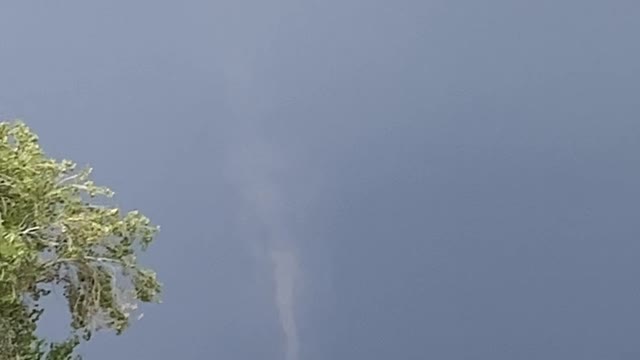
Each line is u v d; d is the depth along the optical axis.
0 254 17.14
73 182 19.91
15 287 18.34
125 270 20.64
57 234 19.64
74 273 20.38
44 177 19.27
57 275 20.23
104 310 20.56
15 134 19.62
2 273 17.14
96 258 20.27
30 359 19.86
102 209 20.17
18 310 19.61
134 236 20.50
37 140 19.73
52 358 20.27
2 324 19.42
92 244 19.78
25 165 18.81
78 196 19.89
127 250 20.45
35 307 20.27
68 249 19.39
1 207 18.50
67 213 19.67
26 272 18.91
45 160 19.47
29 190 18.72
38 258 19.17
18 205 18.70
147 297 20.88
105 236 19.61
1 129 19.45
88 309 20.33
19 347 19.84
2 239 17.19
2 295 17.86
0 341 19.58
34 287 19.81
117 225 20.23
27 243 18.72
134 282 20.75
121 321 20.67
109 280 20.56
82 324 20.48
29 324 20.06
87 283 20.34
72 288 20.42
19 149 19.47
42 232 19.52
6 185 18.62
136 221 20.52
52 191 19.31
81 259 19.98
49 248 19.62
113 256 20.36
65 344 20.48
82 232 19.52
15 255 17.27
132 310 20.75
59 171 19.64
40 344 20.25
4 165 18.67
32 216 18.83
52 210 19.45
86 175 20.06
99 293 20.28
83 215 19.70
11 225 18.30
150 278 20.84
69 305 20.44
